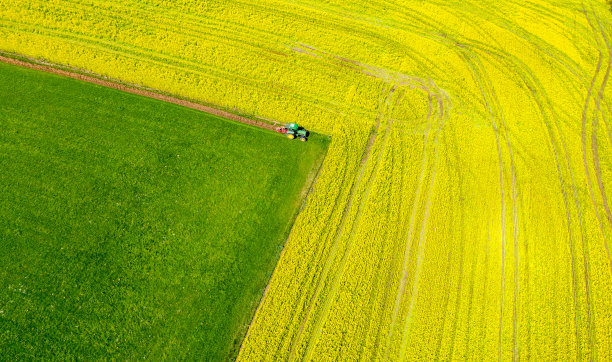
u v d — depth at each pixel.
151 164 31.41
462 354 27.23
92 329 25.81
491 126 36.00
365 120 35.34
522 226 31.62
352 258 29.53
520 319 28.58
